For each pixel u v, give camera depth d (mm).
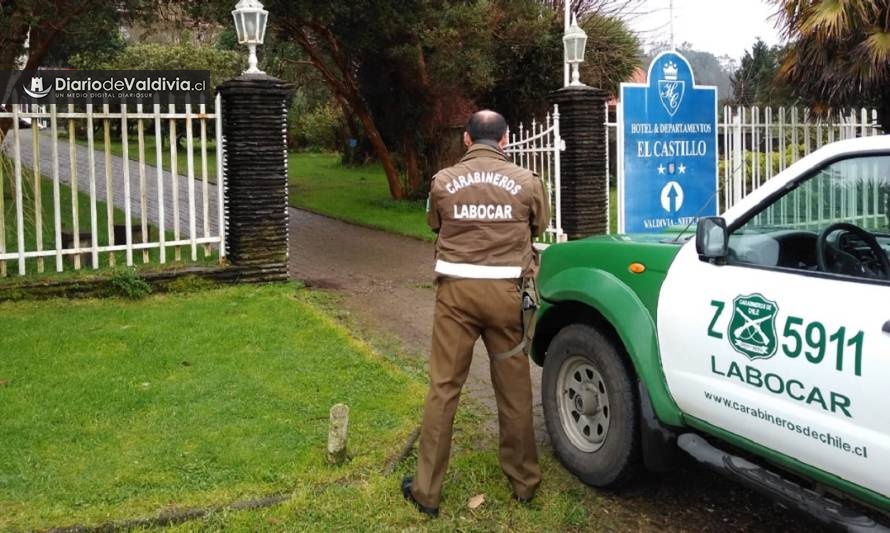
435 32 15711
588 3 19266
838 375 2811
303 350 6285
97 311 7324
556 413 4457
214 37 28297
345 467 4246
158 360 5945
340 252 11750
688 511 4000
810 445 2959
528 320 3928
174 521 3715
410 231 13617
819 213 3359
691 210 10180
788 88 10562
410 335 7145
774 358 3084
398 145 19094
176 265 8469
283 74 21812
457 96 17609
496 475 4277
